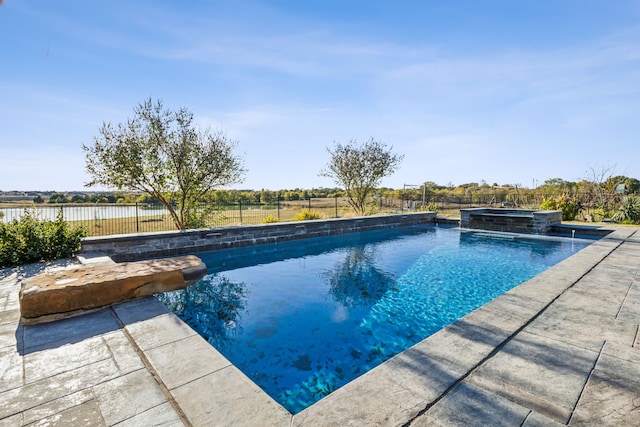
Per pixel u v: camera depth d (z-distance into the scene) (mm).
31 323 3281
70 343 2873
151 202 11344
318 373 3172
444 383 2035
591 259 5730
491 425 1666
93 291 3660
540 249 9188
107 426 1804
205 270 4957
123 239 6859
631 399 1878
